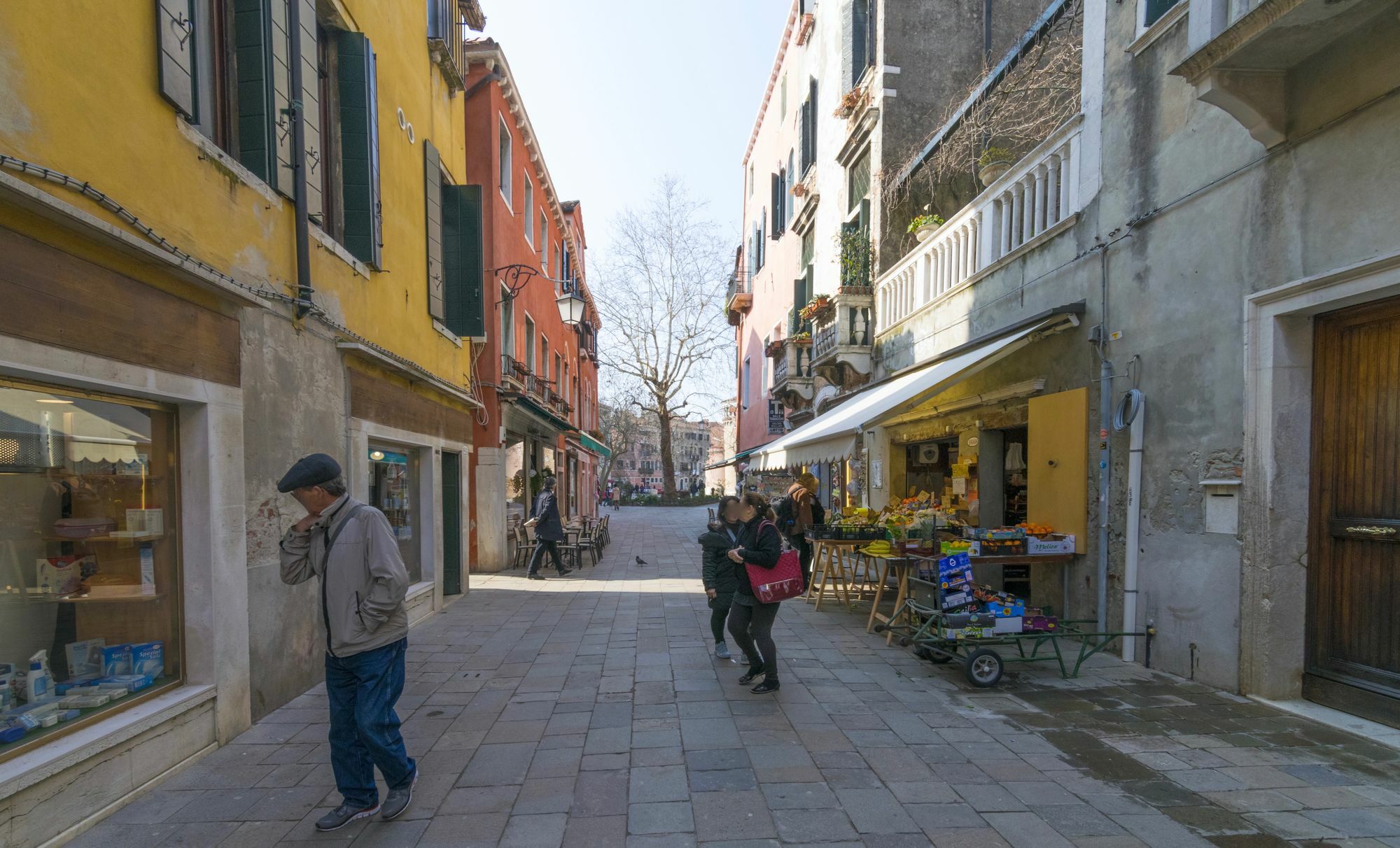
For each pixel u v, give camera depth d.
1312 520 4.38
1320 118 4.04
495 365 11.66
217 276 3.79
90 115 3.09
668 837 2.93
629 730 4.18
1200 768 3.54
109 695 3.38
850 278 11.92
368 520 3.12
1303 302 4.12
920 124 11.14
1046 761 3.66
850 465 12.44
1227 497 4.66
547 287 18.08
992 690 4.88
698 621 7.41
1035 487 6.70
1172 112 5.18
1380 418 4.01
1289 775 3.44
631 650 6.12
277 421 4.68
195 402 3.82
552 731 4.16
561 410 19.52
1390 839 2.86
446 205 9.25
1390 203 3.68
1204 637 4.86
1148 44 5.41
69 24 2.98
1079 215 6.21
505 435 12.22
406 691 4.96
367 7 6.47
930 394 6.54
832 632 6.82
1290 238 4.23
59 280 2.91
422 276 7.94
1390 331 3.95
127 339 3.28
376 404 6.43
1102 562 5.80
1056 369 6.54
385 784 3.54
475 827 3.04
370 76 6.18
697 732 4.13
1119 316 5.70
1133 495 5.47
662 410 34.50
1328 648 4.30
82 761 2.98
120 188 3.26
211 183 3.97
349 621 3.03
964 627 4.98
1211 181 4.82
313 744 3.98
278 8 4.72
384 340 6.73
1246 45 3.94
